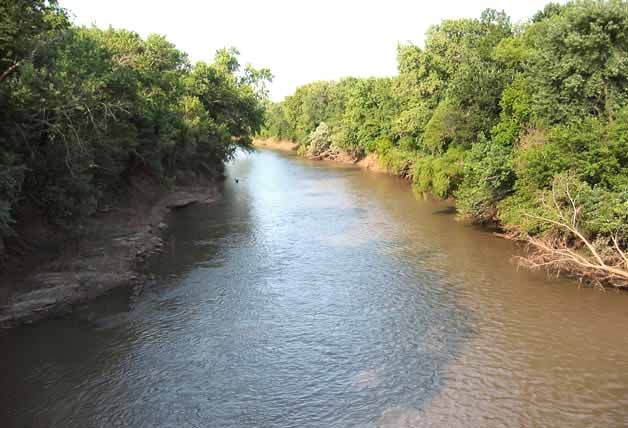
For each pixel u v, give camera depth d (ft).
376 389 50.88
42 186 77.51
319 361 56.54
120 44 164.04
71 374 53.98
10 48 64.75
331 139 289.94
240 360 56.90
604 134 82.02
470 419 45.83
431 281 80.94
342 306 71.61
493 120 117.29
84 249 89.25
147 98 131.54
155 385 51.98
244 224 121.70
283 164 267.80
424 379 52.49
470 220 120.88
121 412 47.52
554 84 93.86
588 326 63.52
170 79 165.68
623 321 64.59
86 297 73.82
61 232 83.56
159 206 135.33
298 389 51.16
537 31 118.42
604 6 87.25
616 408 47.11
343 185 186.29
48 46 74.69
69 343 60.59
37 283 73.92
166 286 79.61
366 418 46.29
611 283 76.74
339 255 95.86
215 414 47.21
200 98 193.47
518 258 91.50
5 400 49.37
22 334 62.64
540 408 47.24
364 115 247.91
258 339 61.82
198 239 107.65
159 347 59.82
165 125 133.80
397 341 60.95
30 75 65.98
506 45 125.39
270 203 149.59
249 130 228.63
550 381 51.70
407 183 190.39
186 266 89.51
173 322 66.44
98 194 87.97
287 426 45.37
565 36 90.63
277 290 77.92
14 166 63.05
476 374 53.26
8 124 67.82
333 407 48.08
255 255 96.07
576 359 55.83
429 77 169.78
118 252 91.09
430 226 117.70
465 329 63.62
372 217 128.47
